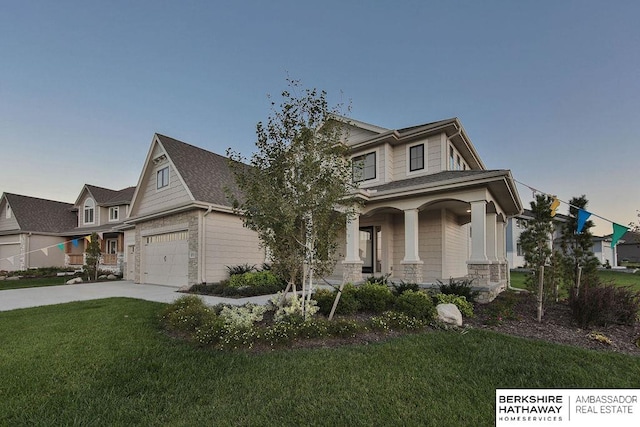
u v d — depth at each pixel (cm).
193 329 537
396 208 990
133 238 1780
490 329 574
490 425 277
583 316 591
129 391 332
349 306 655
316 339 497
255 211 583
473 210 858
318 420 279
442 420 282
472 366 396
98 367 392
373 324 550
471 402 314
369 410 295
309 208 571
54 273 2167
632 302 630
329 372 374
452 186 862
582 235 781
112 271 1980
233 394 324
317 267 591
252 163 591
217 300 909
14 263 2347
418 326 559
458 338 504
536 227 703
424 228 1162
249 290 1017
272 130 587
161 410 297
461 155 1362
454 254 1268
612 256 3028
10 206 2397
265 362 403
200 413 290
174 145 1469
